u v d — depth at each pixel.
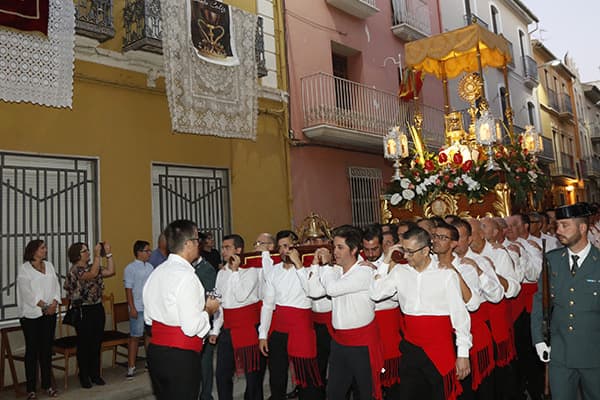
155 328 3.40
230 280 4.82
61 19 6.02
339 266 4.27
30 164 6.60
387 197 8.52
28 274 5.55
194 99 7.23
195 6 7.32
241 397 5.79
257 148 9.36
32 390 5.46
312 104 10.41
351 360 3.95
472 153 8.33
